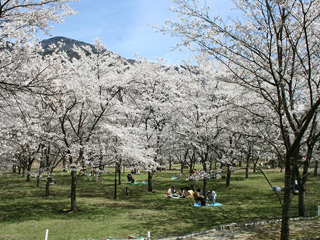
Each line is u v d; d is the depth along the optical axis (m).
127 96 24.41
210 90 18.91
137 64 24.62
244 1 8.71
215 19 8.41
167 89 23.81
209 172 16.59
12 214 13.81
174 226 11.34
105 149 16.31
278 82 7.81
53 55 8.50
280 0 7.37
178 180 29.27
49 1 7.69
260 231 9.78
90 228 11.09
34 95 7.94
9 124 12.06
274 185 23.34
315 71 10.93
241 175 32.47
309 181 24.25
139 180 29.55
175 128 22.28
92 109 16.50
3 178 30.64
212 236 9.34
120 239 9.26
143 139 21.67
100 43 18.28
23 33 7.79
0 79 7.41
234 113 16.22
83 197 19.22
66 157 14.93
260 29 8.02
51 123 19.91
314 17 8.40
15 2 7.51
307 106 12.34
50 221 12.34
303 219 11.66
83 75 14.45
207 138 16.91
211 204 16.20
